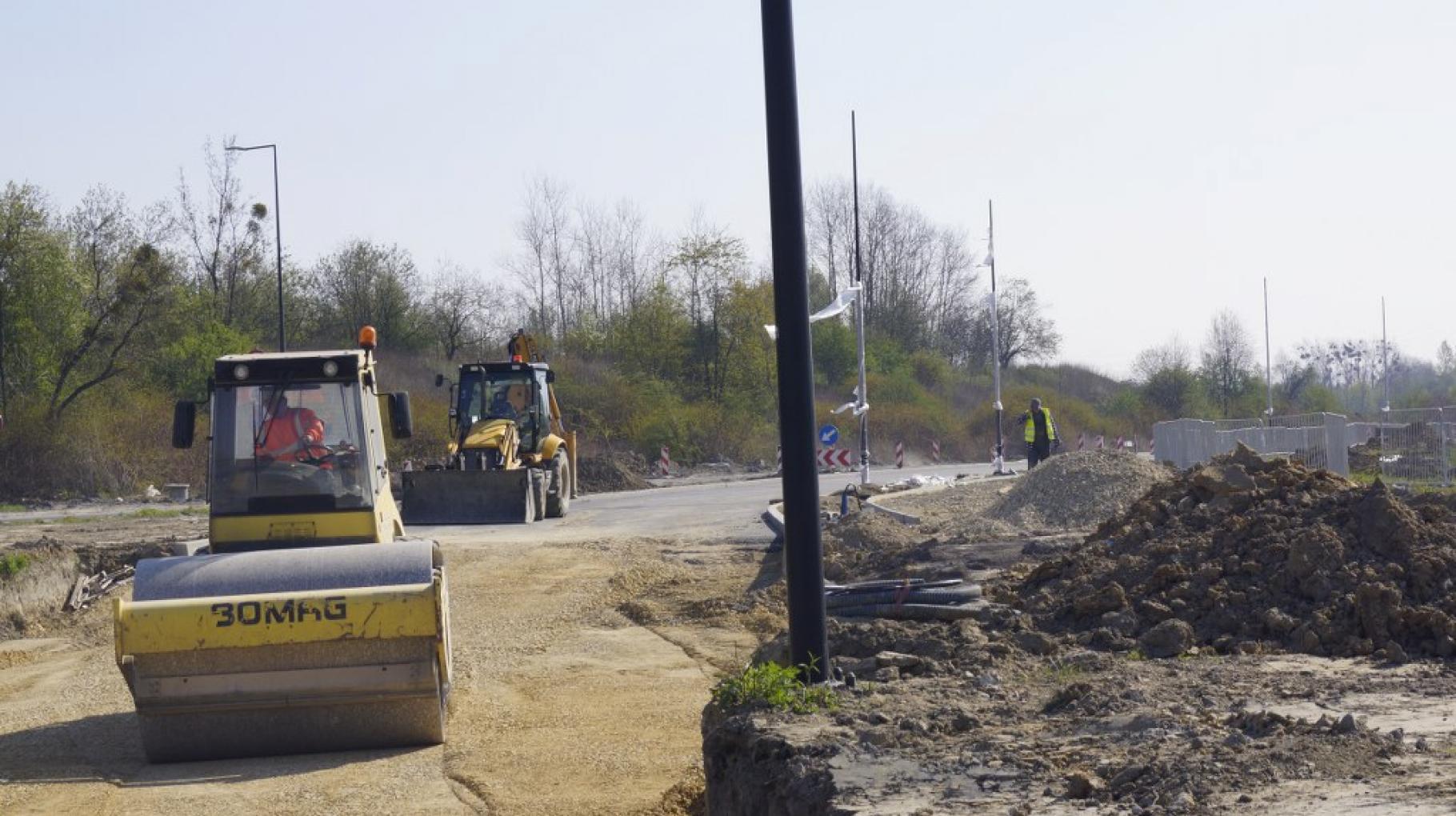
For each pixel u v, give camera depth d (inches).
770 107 370.0
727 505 1342.3
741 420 2586.1
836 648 431.8
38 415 1800.0
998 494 1111.6
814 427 373.7
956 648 422.3
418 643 452.1
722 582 816.9
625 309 3078.2
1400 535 428.8
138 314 2167.8
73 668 644.7
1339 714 304.3
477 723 493.4
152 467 1844.2
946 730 312.8
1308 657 392.2
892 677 392.5
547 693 542.6
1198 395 3577.8
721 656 605.0
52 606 807.1
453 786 410.3
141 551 940.6
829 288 3486.7
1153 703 327.0
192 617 438.0
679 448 2417.6
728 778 318.7
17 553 832.9
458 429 1272.1
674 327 2898.6
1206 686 350.9
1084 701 332.5
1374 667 370.9
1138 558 476.7
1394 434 1119.0
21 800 407.8
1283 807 225.9
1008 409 3065.9
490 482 1169.4
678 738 459.8
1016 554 721.6
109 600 830.5
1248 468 534.0
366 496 524.1
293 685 447.5
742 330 2898.6
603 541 1016.9
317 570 456.4
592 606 747.4
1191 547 470.3
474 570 878.4
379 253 2829.7
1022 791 257.1
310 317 2797.7
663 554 952.3
